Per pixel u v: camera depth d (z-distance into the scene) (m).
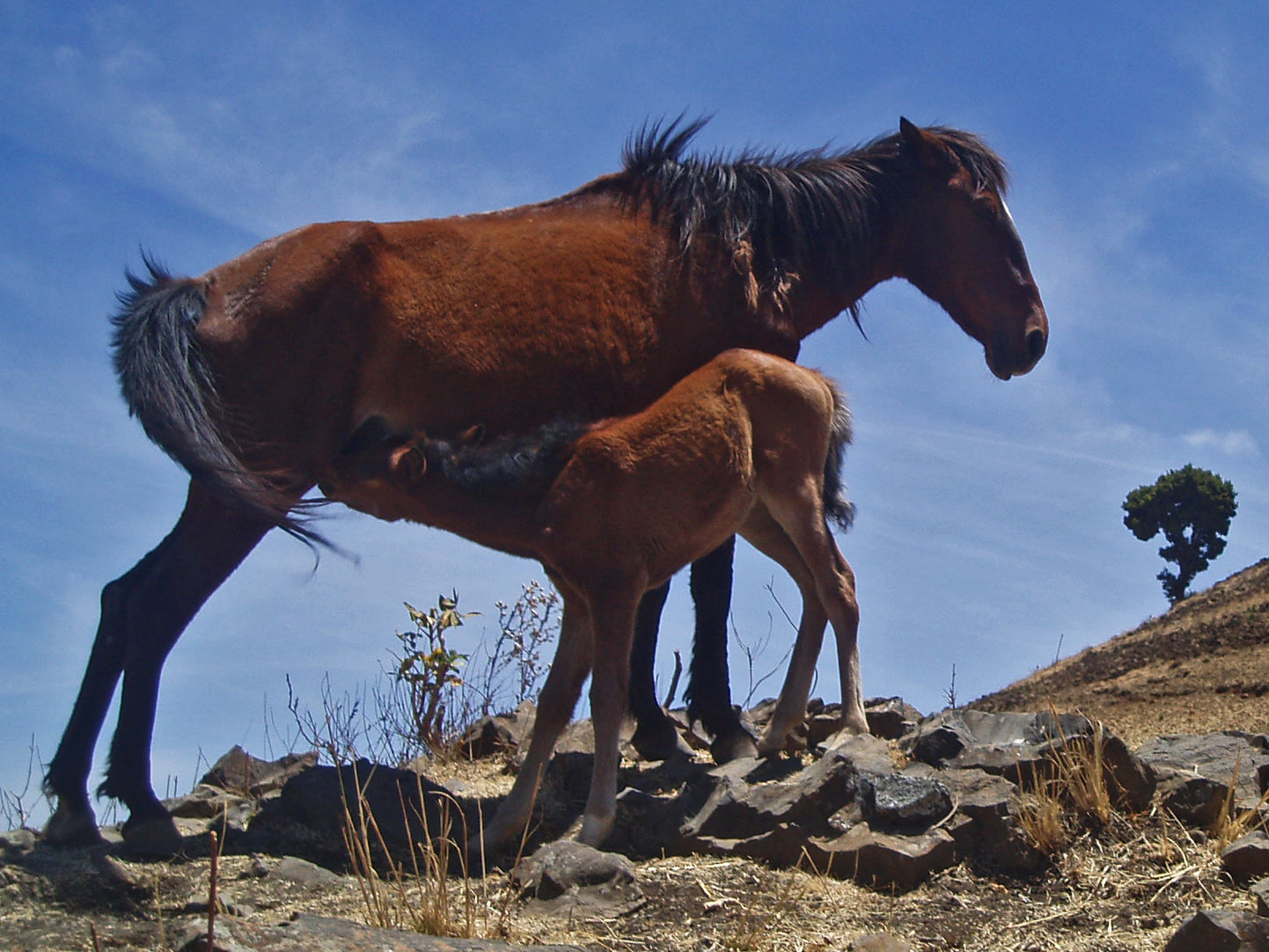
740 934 4.16
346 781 5.71
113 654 5.51
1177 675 11.73
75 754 5.39
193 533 5.63
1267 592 15.22
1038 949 4.05
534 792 5.32
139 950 4.19
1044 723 5.51
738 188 6.40
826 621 5.93
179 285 5.63
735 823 5.04
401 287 5.70
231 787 6.66
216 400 5.52
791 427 5.55
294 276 5.61
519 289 5.81
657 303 6.06
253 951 3.61
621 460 5.26
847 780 4.96
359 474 5.48
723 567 6.40
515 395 5.77
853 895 4.55
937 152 6.86
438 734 7.34
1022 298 6.92
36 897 4.67
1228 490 22.39
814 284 6.65
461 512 5.42
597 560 5.25
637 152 6.35
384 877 5.02
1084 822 4.83
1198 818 4.88
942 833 4.70
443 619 7.43
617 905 4.48
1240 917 3.74
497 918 4.41
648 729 6.51
